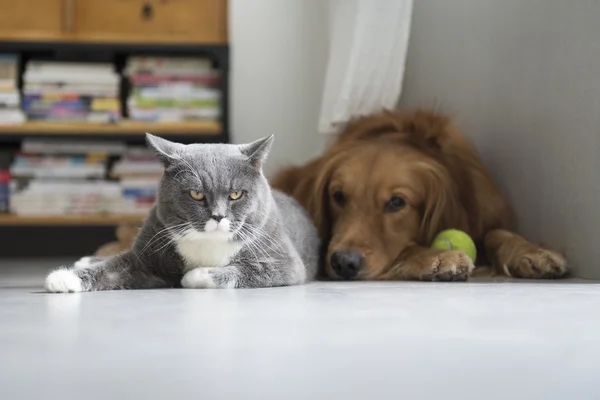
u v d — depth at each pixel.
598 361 1.15
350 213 2.83
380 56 3.33
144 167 5.20
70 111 5.07
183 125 5.05
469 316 1.59
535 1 2.91
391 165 2.82
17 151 5.16
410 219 2.82
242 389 0.99
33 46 4.95
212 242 2.30
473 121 3.37
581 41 2.64
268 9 5.19
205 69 5.14
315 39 4.92
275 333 1.38
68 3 4.93
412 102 3.76
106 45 4.98
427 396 0.97
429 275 2.56
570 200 2.70
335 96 3.47
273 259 2.37
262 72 5.21
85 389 1.00
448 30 3.50
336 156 2.97
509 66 3.10
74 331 1.42
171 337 1.35
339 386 1.01
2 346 1.27
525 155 3.00
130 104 5.09
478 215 2.95
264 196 2.40
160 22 5.01
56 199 5.16
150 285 2.32
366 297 1.97
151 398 0.96
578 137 2.65
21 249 5.31
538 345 1.26
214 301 1.89
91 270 2.25
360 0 3.27
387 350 1.23
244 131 5.23
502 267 2.74
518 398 0.97
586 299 1.90
